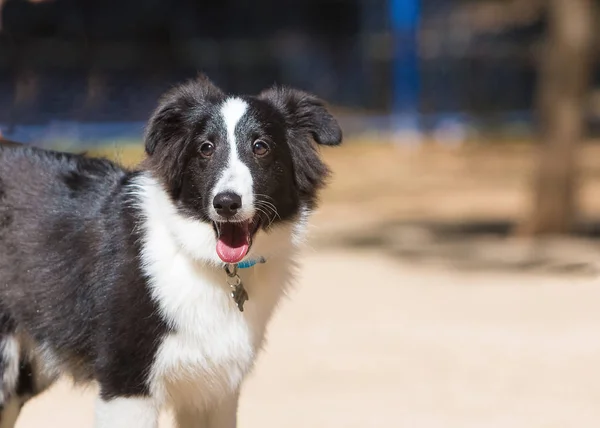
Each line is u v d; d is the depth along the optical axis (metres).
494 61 30.73
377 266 15.48
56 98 27.53
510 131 30.25
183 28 30.20
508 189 23.45
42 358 6.61
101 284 6.11
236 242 5.91
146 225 6.14
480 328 11.63
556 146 17.88
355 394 9.26
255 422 8.46
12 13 27.14
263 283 6.27
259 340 6.34
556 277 14.50
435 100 30.61
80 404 8.95
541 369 10.02
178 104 6.17
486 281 14.30
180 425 6.54
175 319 5.98
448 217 20.14
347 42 30.83
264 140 6.06
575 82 17.80
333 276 14.80
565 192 17.89
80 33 28.45
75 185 6.55
